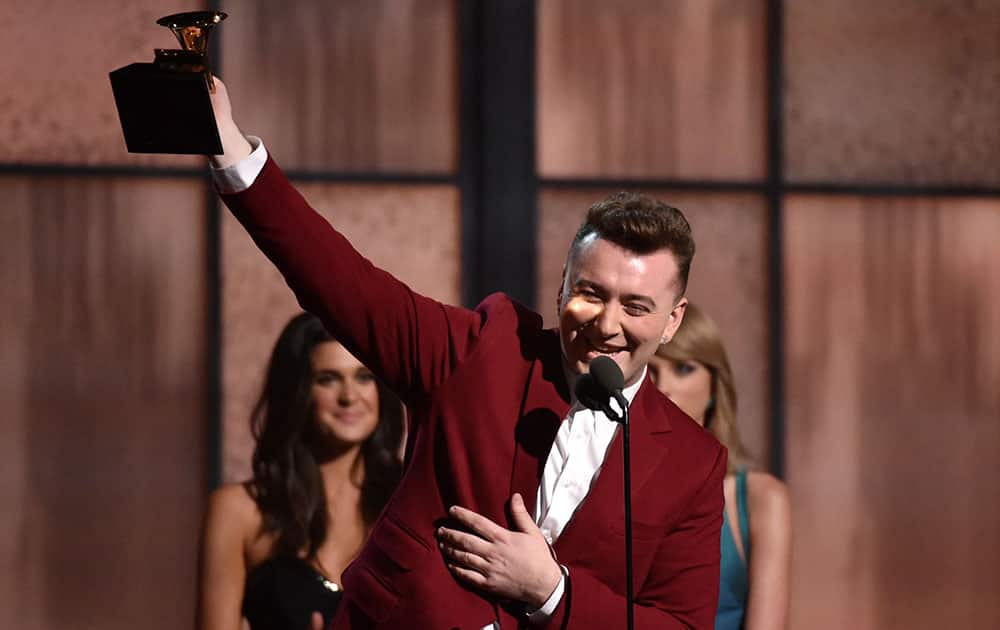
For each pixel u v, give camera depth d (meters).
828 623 15.45
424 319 8.41
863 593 15.50
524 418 8.43
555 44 15.19
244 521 12.66
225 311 14.64
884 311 15.64
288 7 14.84
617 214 8.18
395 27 14.96
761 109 15.50
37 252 14.48
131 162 14.62
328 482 12.79
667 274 8.12
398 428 12.98
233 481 14.55
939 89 15.78
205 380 14.59
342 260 8.11
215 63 14.73
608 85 15.26
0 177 14.46
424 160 14.98
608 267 8.07
